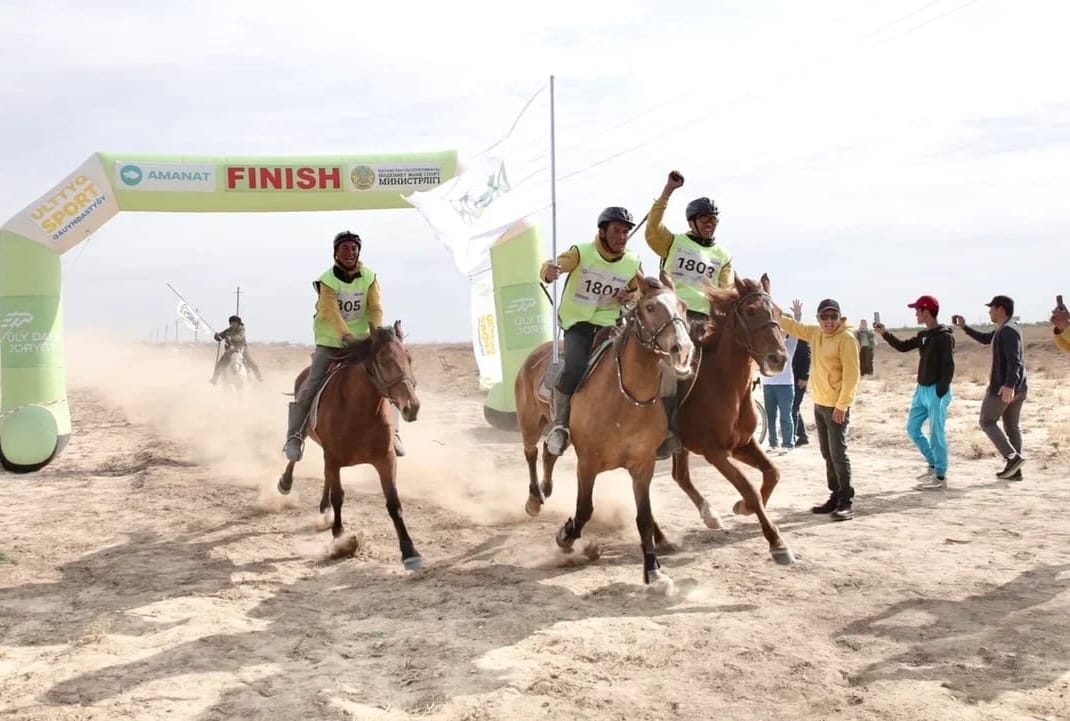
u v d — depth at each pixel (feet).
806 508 29.84
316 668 16.38
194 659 16.87
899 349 33.94
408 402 22.82
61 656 17.13
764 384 42.52
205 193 46.70
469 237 35.32
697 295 25.44
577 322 23.48
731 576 21.86
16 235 43.14
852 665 16.05
